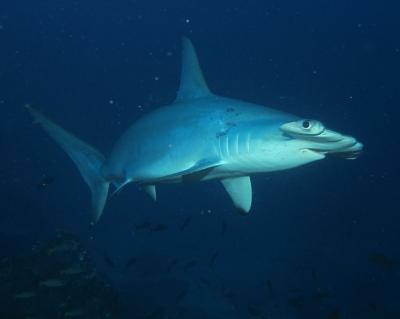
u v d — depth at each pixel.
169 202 25.39
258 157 4.50
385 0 110.12
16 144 30.34
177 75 70.31
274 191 27.39
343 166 29.17
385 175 31.67
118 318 10.07
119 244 18.42
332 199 26.42
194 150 4.97
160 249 17.64
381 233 20.52
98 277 10.10
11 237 14.98
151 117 5.68
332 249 18.09
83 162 6.57
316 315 11.94
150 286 13.45
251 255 17.19
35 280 9.34
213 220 22.16
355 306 12.58
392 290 13.73
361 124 44.06
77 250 10.37
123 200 24.97
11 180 24.44
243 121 4.69
